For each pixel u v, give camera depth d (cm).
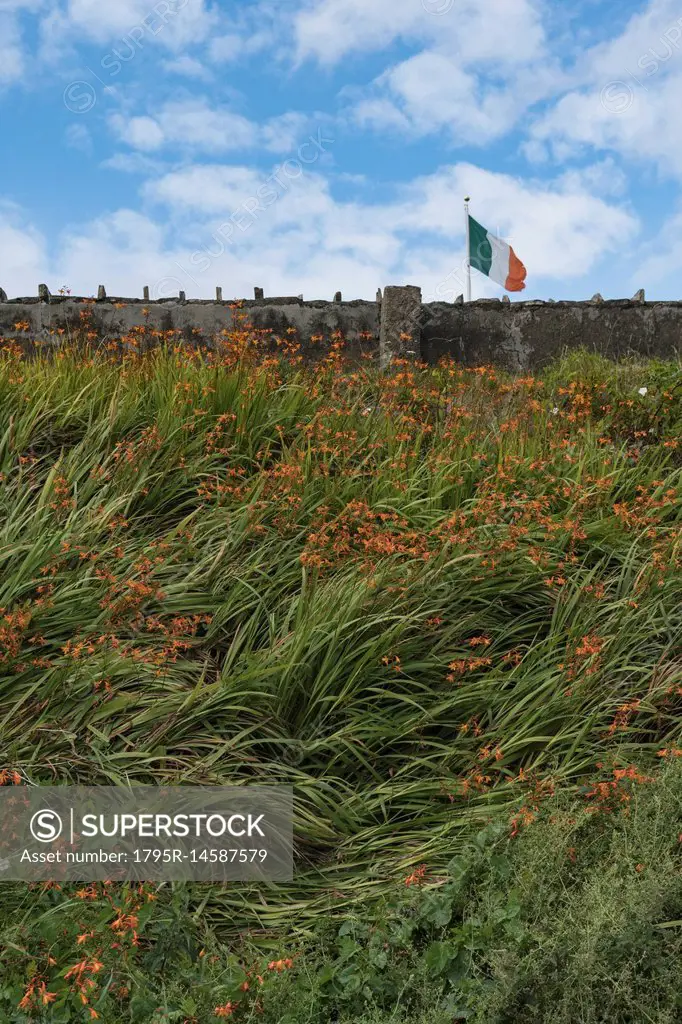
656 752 340
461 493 510
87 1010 232
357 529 448
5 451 504
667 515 511
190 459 522
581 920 253
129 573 404
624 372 793
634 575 446
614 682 380
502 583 428
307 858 311
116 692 346
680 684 374
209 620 387
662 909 257
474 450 557
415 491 513
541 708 353
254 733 346
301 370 691
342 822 323
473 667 368
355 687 364
